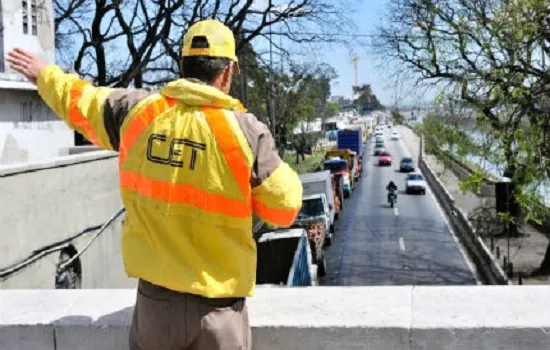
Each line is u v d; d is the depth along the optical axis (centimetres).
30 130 1525
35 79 272
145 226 252
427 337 297
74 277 1230
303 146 8275
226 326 253
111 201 1428
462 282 3159
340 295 338
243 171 245
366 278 3178
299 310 319
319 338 303
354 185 6788
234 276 252
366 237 4184
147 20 2969
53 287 1122
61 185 1172
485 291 336
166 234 250
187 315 250
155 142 248
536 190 2447
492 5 2552
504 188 2981
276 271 2166
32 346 322
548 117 2370
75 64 3184
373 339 300
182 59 256
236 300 259
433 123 2769
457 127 2614
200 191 244
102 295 354
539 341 291
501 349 293
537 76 2381
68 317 325
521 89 2339
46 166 1105
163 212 246
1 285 945
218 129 244
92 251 1316
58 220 1156
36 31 1644
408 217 4956
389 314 310
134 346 266
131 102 258
